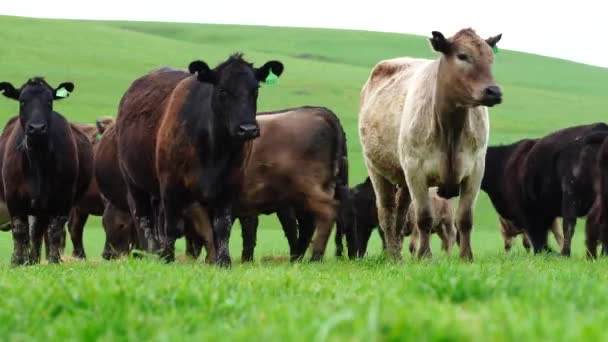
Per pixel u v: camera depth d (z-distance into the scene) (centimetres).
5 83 1788
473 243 3525
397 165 1733
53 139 1794
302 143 1925
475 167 1570
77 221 2570
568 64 11988
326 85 8775
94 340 594
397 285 825
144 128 1594
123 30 11312
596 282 809
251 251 2081
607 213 1830
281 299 761
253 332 551
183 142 1476
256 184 1917
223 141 1456
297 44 11975
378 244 3575
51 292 747
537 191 2155
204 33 12438
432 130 1555
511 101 8969
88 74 8581
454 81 1494
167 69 1725
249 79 1455
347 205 2023
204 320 654
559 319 564
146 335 604
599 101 9394
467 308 666
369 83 1909
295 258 1966
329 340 506
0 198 2075
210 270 1113
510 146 2323
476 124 1553
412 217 2600
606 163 1816
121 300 709
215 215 1494
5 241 3559
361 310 600
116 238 2319
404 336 488
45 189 1784
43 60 8969
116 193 2144
